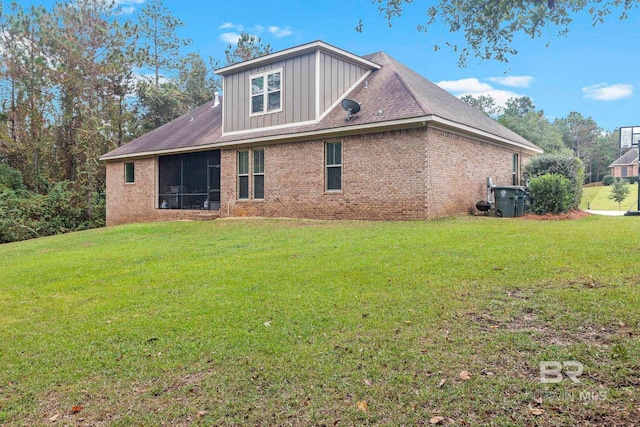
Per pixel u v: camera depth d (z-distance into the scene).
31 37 24.61
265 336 3.99
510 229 9.42
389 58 17.11
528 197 13.70
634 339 3.47
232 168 16.48
